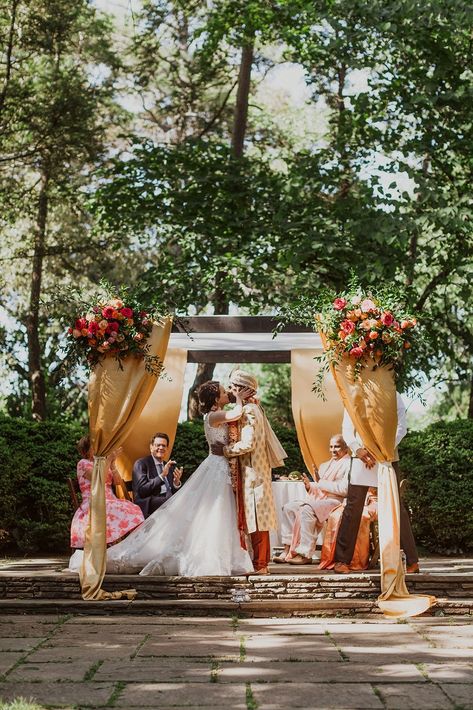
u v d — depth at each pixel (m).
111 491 8.16
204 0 18.77
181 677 4.84
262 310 15.33
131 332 7.58
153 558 7.46
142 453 9.69
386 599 7.06
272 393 22.67
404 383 7.75
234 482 7.59
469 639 5.94
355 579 7.23
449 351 16.41
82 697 4.43
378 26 12.84
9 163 17.64
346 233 13.80
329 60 15.27
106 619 6.76
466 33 13.42
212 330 9.73
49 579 7.29
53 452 11.28
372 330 7.37
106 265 19.69
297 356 10.11
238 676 4.86
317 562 8.70
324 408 10.05
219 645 5.70
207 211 15.39
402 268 13.85
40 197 17.75
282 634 6.14
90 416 7.60
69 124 15.39
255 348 9.82
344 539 7.62
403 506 7.71
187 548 7.44
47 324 19.97
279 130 21.62
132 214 15.59
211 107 21.08
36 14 15.52
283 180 15.43
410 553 7.65
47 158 15.84
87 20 17.86
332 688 4.61
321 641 5.86
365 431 7.42
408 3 12.43
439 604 7.02
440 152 13.77
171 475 8.91
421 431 11.55
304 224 14.34
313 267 14.46
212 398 7.79
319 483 8.57
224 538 7.39
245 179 15.55
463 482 11.05
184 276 14.91
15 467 10.89
